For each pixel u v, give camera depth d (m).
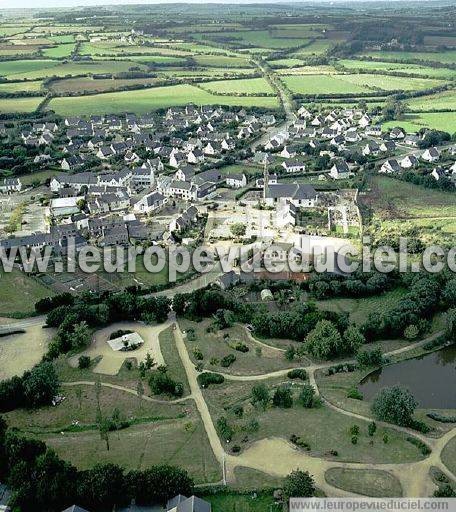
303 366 184.50
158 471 129.38
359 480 135.50
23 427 155.38
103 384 173.75
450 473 138.25
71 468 130.75
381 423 156.00
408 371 186.75
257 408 161.62
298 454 143.88
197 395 168.50
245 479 135.88
